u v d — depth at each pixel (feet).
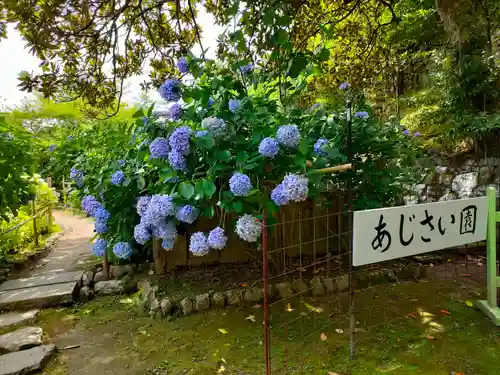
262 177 6.60
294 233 10.47
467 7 12.52
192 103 6.81
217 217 10.05
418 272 9.88
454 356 6.21
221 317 7.92
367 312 7.92
